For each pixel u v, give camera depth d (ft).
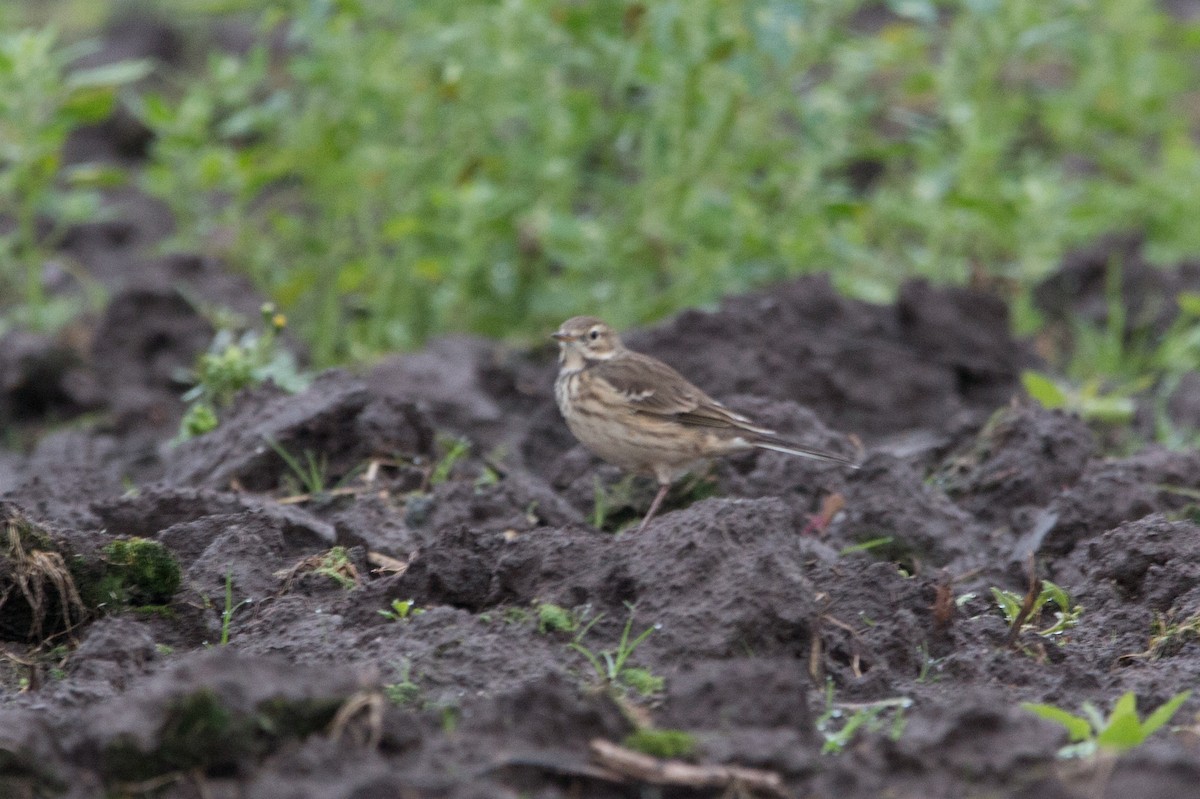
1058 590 30.83
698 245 53.21
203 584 30.37
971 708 22.94
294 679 22.72
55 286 59.98
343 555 31.60
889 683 26.48
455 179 54.24
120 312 51.47
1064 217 57.77
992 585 33.86
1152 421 48.08
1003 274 56.44
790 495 38.37
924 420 46.75
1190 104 79.20
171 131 57.36
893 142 63.21
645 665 26.20
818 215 54.85
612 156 59.77
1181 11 85.81
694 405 38.37
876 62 58.18
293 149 56.39
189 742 21.88
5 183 53.26
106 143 73.36
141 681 26.58
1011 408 41.29
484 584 29.45
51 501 36.35
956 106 57.98
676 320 47.01
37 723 22.35
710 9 49.98
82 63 78.74
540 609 27.45
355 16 53.67
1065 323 57.93
